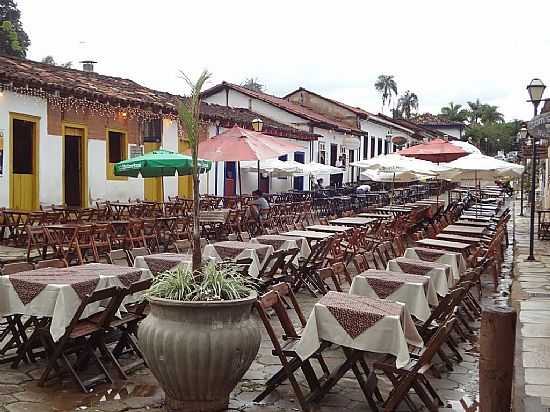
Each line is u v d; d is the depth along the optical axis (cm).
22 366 629
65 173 1625
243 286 542
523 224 2500
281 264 938
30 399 547
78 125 1622
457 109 9488
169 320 502
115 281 644
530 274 1279
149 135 1870
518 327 842
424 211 1927
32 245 1105
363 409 553
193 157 575
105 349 608
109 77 2100
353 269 1252
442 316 662
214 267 545
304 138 2891
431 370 650
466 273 810
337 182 3519
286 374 547
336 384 609
